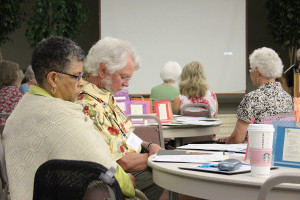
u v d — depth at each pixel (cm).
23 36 958
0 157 154
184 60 886
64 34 821
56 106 139
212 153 190
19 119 140
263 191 113
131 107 356
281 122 163
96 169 96
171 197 178
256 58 269
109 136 199
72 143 134
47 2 798
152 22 877
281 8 868
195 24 882
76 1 824
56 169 99
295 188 124
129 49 209
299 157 157
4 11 805
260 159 136
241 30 884
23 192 132
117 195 97
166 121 355
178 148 208
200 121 359
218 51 886
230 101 996
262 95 263
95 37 977
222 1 880
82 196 99
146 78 880
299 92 259
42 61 150
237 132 268
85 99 199
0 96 375
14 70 384
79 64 153
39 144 134
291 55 884
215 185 137
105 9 867
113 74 206
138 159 210
